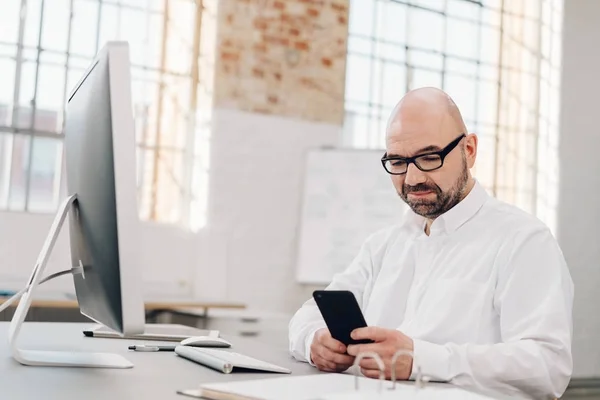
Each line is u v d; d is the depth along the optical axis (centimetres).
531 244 187
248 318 493
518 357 159
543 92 705
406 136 193
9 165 508
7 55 508
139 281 126
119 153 125
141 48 551
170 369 152
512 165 701
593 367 678
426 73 662
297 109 577
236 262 550
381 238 231
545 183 695
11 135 509
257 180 560
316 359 166
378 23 636
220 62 550
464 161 198
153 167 554
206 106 551
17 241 487
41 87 518
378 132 631
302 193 567
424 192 196
